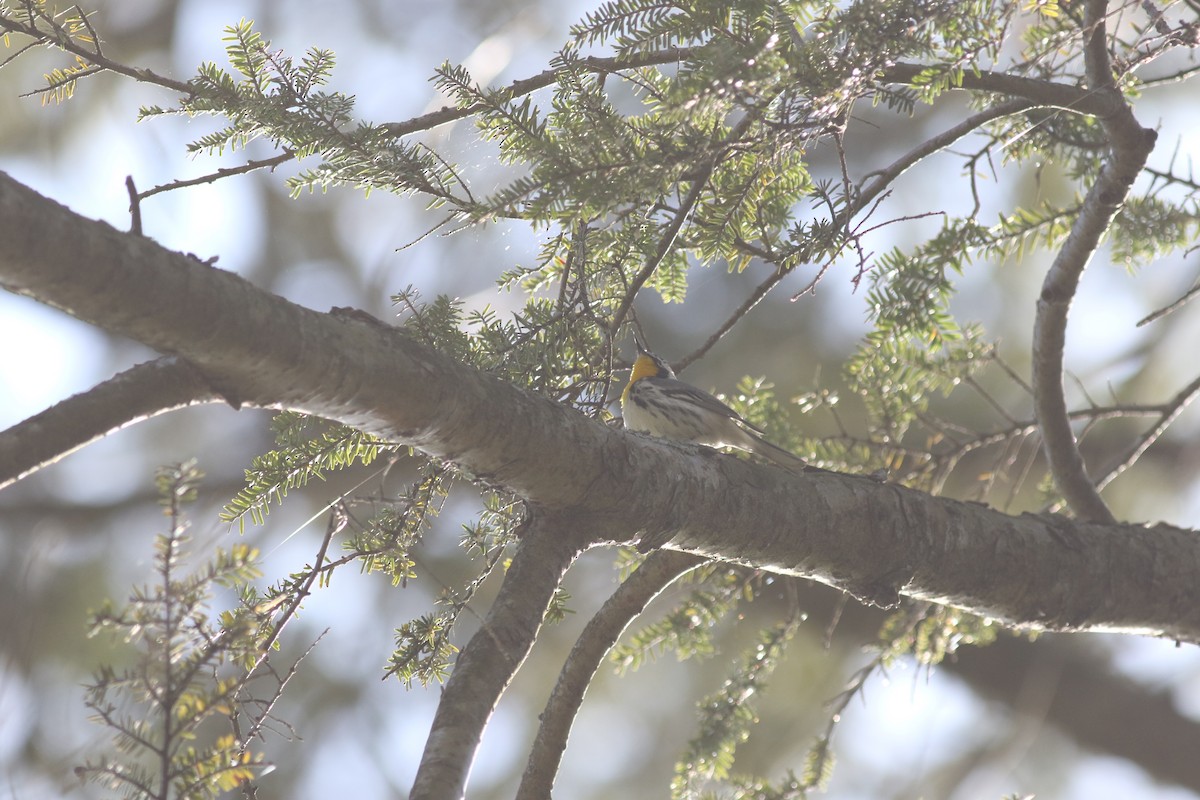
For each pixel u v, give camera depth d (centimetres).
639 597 922
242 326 586
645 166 716
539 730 939
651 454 803
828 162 2114
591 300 950
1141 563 995
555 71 845
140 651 548
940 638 1248
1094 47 863
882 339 1123
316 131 838
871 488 907
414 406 679
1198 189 1129
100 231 538
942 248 1039
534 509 786
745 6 728
